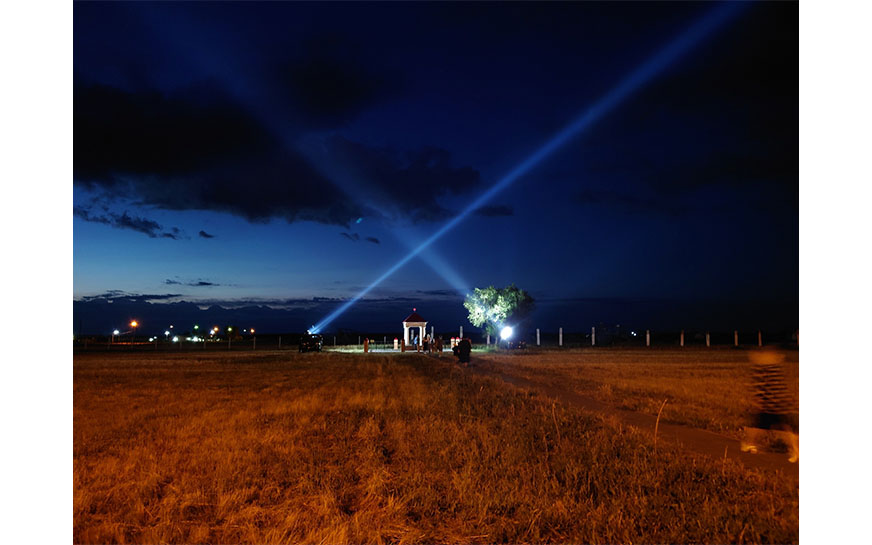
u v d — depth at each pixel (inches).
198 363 1627.7
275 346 3120.1
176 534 260.2
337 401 714.8
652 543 245.8
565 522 273.3
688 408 625.6
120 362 1667.1
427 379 1045.8
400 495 317.4
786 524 259.8
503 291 2620.6
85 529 265.7
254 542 251.4
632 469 346.9
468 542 255.6
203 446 442.9
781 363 433.4
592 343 2551.7
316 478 347.6
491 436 451.5
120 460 402.0
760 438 428.1
